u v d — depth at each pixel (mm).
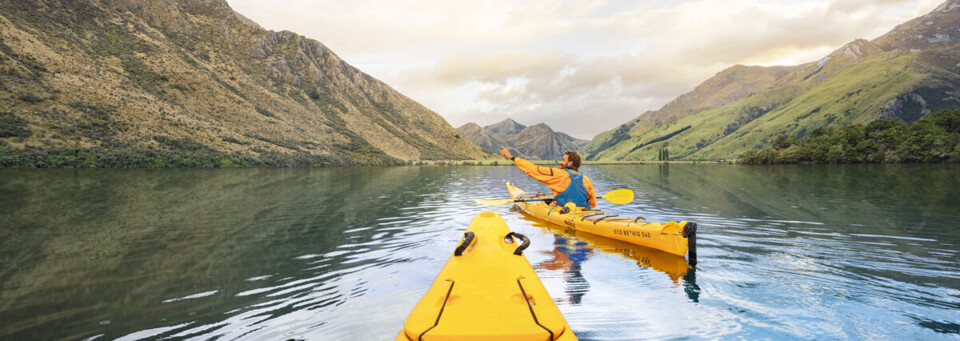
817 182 26172
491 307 3217
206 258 6945
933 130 80438
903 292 4652
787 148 107562
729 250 6930
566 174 9211
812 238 8023
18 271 6195
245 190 21766
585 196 9312
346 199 17328
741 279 5215
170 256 7125
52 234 9289
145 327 3965
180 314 4309
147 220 11344
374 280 5457
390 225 10367
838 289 4773
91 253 7410
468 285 3734
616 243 7438
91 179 29656
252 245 8008
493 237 5484
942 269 5629
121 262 6727
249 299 4770
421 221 11047
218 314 4293
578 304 4355
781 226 9570
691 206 14023
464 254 4816
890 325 3732
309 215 12328
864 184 23609
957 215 11102
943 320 3828
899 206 13312
